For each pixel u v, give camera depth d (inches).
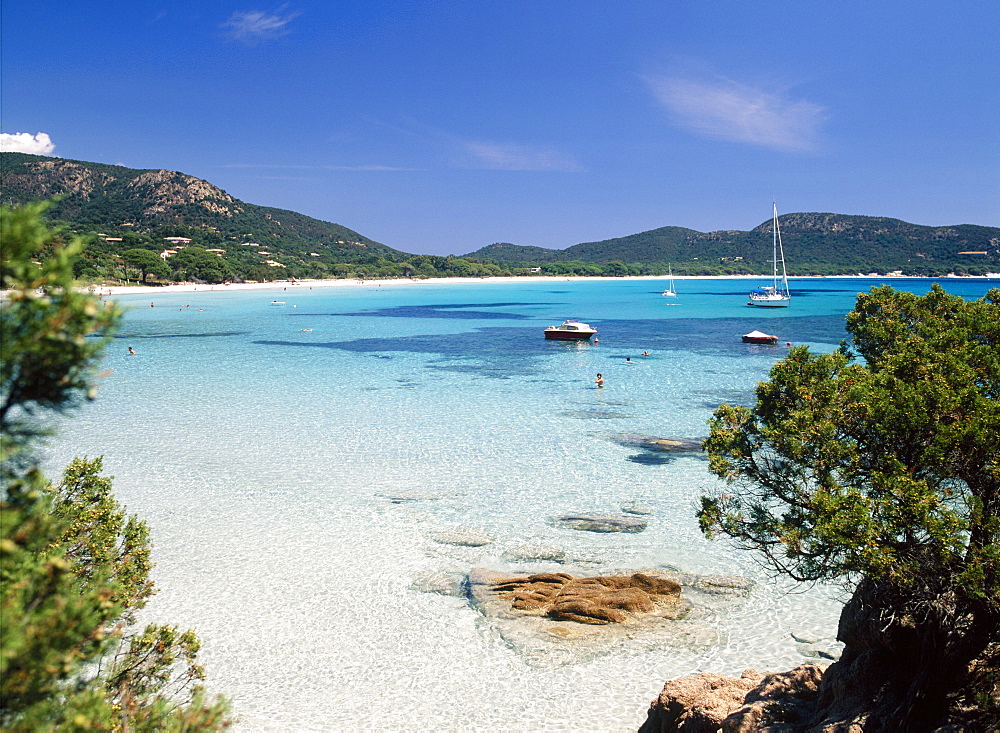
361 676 586.9
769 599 708.0
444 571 771.4
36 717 174.1
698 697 473.4
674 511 938.1
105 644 233.6
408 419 1485.0
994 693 334.3
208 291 7539.4
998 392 388.5
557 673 590.2
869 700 383.6
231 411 1571.1
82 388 181.3
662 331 3508.9
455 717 536.4
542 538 855.1
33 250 169.8
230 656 613.0
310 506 967.0
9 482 185.3
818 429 387.9
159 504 972.6
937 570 333.1
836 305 5718.5
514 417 1498.5
